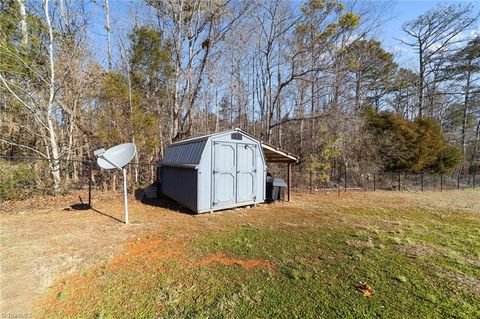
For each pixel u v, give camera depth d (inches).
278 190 362.3
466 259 155.1
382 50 700.7
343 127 535.8
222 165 286.2
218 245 173.9
